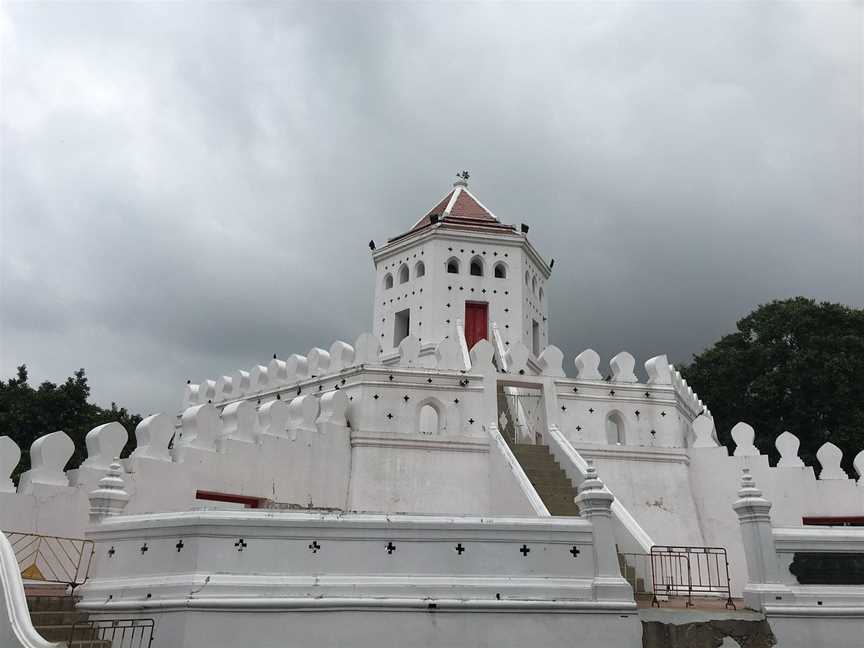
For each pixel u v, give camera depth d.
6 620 8.30
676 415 21.86
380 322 31.25
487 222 32.16
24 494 11.79
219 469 15.34
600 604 10.53
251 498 16.02
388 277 31.89
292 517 10.39
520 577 10.70
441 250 30.23
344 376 20.78
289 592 9.91
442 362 21.33
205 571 9.84
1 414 30.92
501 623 10.27
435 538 10.72
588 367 22.02
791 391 35.44
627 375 22.08
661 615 10.84
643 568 13.51
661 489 20.22
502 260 30.81
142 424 14.42
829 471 20.00
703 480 20.47
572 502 16.16
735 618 10.89
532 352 31.50
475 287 30.06
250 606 9.62
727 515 19.80
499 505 18.12
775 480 19.72
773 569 11.37
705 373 39.44
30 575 11.18
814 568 11.45
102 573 10.74
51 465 12.57
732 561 19.22
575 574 10.87
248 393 23.78
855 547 11.62
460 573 10.59
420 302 29.80
